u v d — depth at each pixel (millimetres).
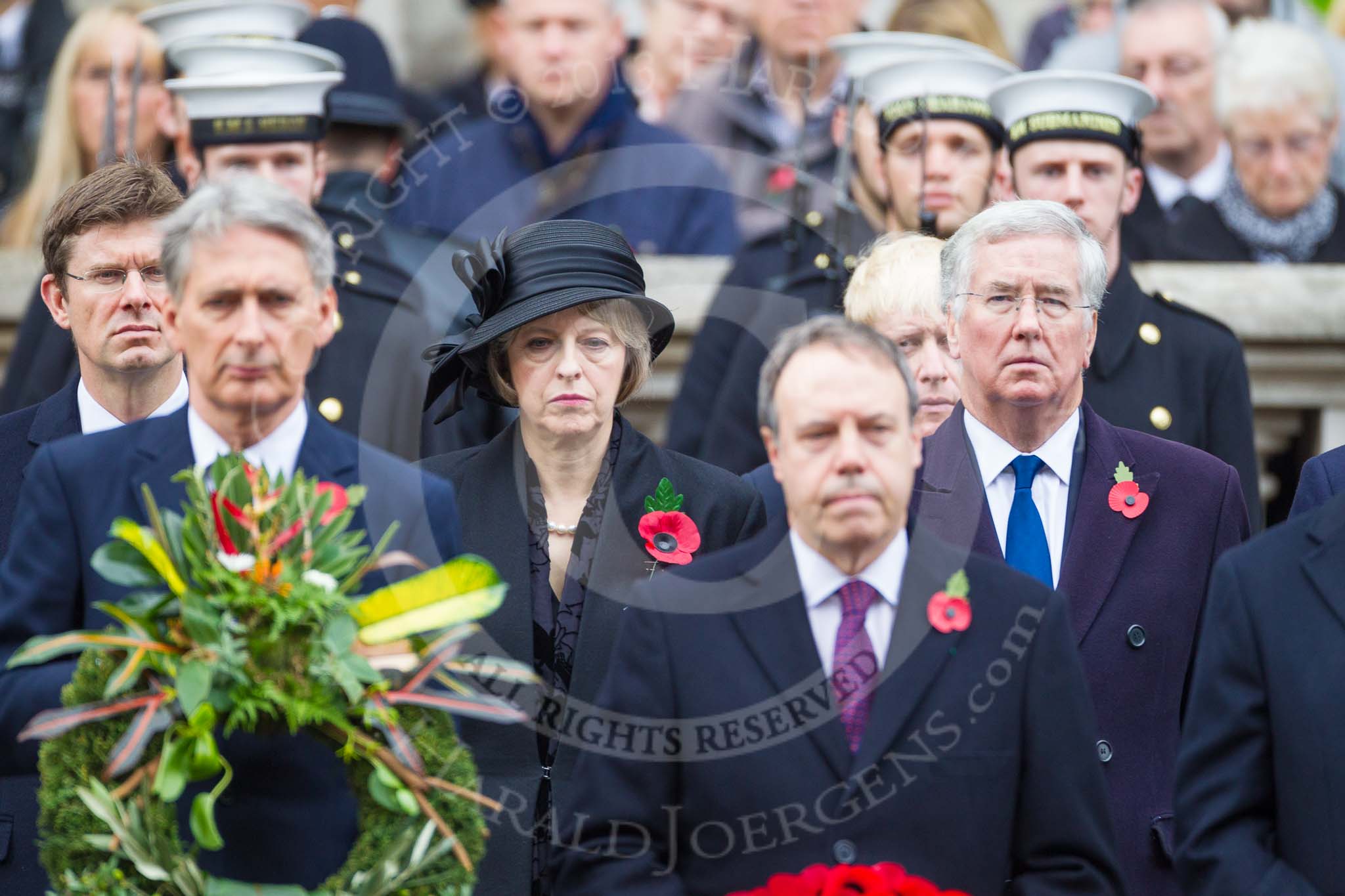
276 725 14008
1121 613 17156
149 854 13492
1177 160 28328
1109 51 28828
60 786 13852
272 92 21719
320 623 13750
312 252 14727
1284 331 27031
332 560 14062
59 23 29844
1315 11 29734
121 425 17844
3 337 27812
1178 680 17250
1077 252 17234
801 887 13664
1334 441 27312
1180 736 17156
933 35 24484
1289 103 27547
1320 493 17875
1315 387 27312
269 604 13609
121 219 17516
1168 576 17328
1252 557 15094
